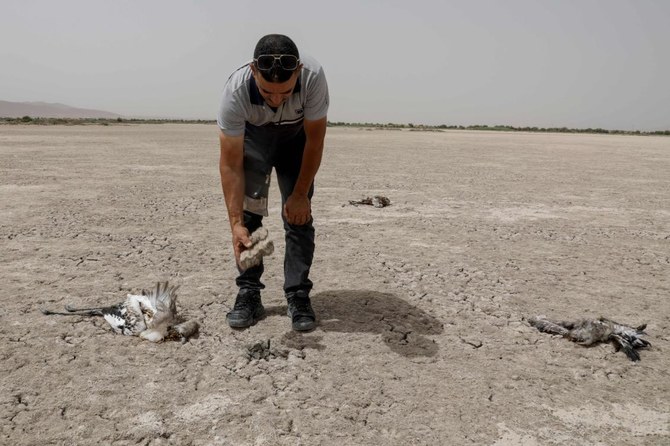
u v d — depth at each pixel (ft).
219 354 10.14
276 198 29.99
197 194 30.68
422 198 30.94
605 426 8.16
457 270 16.15
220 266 16.05
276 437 7.67
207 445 7.48
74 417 8.05
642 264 17.47
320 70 9.56
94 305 12.61
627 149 98.27
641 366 10.12
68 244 18.42
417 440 7.66
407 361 10.03
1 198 28.14
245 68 9.52
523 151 84.43
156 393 8.75
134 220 22.84
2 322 11.46
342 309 12.60
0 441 7.45
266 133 10.14
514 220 24.73
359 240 19.89
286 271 11.39
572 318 12.48
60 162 49.49
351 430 7.86
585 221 24.93
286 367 9.68
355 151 75.00
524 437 7.82
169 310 10.72
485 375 9.59
